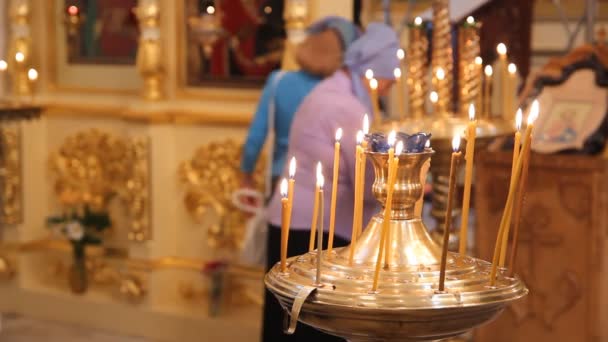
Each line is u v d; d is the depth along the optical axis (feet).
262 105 12.67
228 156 16.69
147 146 16.98
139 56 16.83
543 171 10.75
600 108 10.62
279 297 4.63
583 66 10.93
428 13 13.70
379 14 17.10
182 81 17.04
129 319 17.79
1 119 10.18
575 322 10.88
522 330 11.19
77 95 18.38
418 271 4.52
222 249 16.99
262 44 16.31
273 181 12.70
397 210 4.81
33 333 17.97
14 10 18.22
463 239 4.88
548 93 11.02
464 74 9.90
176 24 16.92
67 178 18.53
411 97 10.09
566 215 10.72
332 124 9.95
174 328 17.30
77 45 18.33
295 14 15.47
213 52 16.74
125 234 18.08
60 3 18.35
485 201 11.05
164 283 17.46
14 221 18.75
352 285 4.40
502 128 9.52
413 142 4.75
